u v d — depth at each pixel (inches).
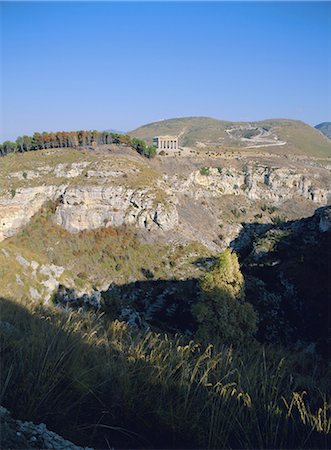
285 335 1581.0
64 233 3164.4
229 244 3892.7
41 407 244.8
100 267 2913.4
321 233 2154.3
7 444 195.9
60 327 395.2
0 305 486.3
